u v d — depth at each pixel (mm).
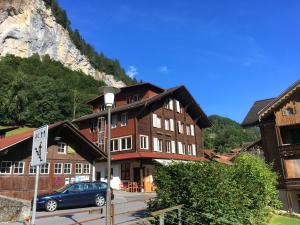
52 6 161750
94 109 51000
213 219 10969
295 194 30375
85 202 21516
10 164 23359
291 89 31109
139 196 29500
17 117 77000
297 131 31766
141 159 37094
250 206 14414
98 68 185750
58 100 86062
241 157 19031
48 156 25562
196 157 48438
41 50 142625
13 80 83812
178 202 11602
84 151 28156
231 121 164875
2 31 131375
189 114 50438
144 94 45625
